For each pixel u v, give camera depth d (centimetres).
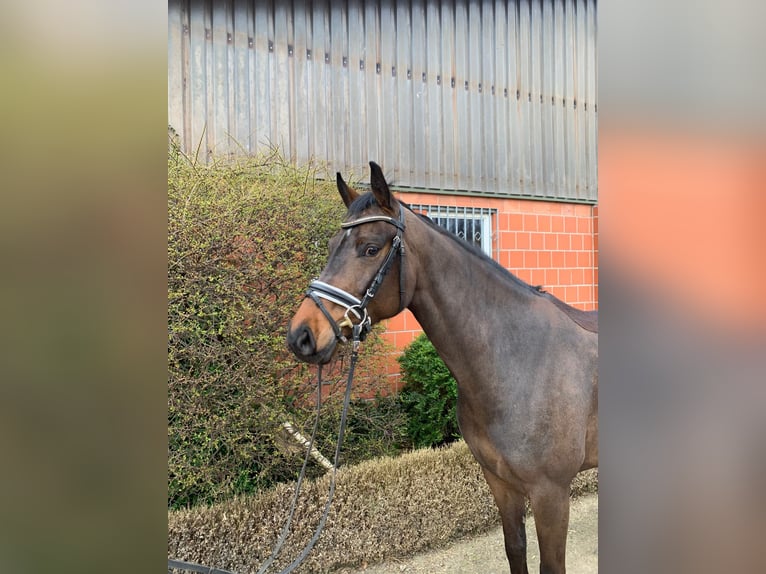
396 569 267
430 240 178
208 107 343
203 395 267
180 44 335
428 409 367
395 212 172
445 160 432
